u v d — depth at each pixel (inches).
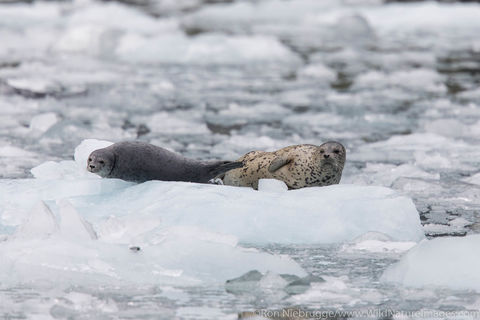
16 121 1279.5
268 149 1096.2
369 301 482.0
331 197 668.7
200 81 1763.0
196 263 532.4
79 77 1772.9
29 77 1747.0
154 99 1524.4
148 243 564.4
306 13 3029.0
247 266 533.3
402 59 2103.8
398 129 1273.4
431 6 2839.6
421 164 991.0
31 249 541.3
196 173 744.3
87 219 636.7
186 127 1266.0
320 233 628.1
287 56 2126.0
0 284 502.0
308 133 1233.4
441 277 514.6
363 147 1119.0
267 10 3061.0
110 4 3031.5
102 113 1371.8
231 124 1304.1
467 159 1029.2
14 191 700.0
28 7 2965.1
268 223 634.2
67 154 1031.6
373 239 611.2
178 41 2156.7
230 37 2218.3
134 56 2097.7
